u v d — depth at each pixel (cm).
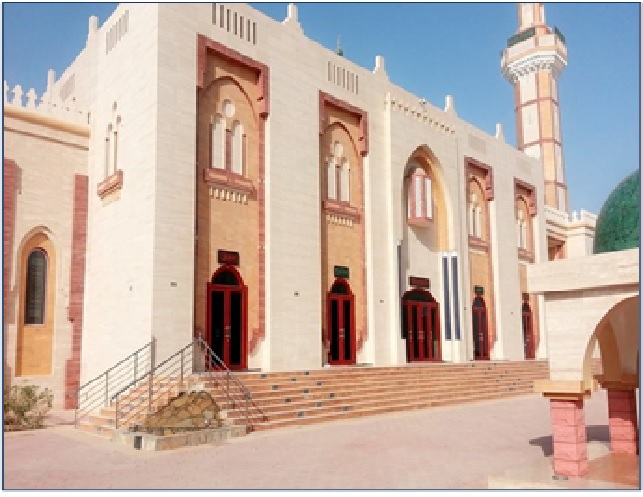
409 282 2858
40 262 2022
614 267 927
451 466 1098
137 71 1964
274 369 2083
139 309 1794
